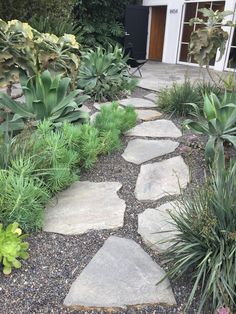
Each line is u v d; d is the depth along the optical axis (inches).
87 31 409.4
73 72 148.1
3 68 123.7
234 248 62.2
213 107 115.3
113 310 60.7
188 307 60.7
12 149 90.6
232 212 66.0
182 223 69.4
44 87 119.0
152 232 80.5
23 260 71.1
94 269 69.3
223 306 58.7
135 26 468.8
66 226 82.1
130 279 67.0
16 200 72.7
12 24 121.3
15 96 188.4
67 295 63.1
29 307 61.0
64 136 102.7
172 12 453.7
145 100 207.5
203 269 61.4
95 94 200.5
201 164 117.2
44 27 248.5
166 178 107.8
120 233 81.0
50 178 89.4
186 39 450.3
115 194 97.7
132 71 338.3
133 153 125.6
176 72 350.6
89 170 111.0
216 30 175.8
